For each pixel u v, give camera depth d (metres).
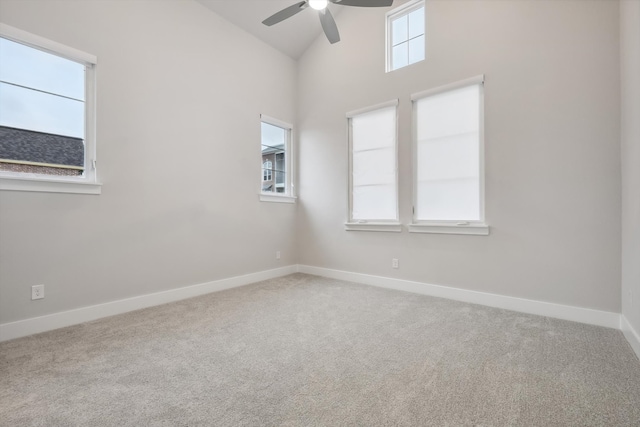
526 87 2.63
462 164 3.01
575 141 2.41
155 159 2.89
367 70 3.72
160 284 2.92
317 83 4.24
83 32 2.42
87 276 2.45
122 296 2.65
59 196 2.30
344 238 3.95
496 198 2.78
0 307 2.05
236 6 3.43
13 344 1.98
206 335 2.13
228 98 3.56
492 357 1.78
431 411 1.29
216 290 3.39
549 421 1.22
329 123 4.11
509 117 2.71
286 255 4.33
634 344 1.85
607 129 2.29
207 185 3.34
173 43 3.04
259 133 3.94
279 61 4.23
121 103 2.65
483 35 2.85
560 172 2.48
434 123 3.20
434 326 2.29
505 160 2.73
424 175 3.27
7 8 2.06
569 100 2.44
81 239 2.42
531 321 2.39
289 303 2.90
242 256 3.71
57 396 1.40
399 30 3.55
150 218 2.85
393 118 3.52
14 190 2.10
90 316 2.45
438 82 3.13
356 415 1.26
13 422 1.22
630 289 1.99
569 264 2.44
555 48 2.50
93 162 2.48
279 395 1.41
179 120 3.08
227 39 3.56
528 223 2.62
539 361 1.73
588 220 2.37
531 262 2.61
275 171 4.29
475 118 2.93
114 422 1.23
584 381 1.51
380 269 3.60
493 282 2.80
